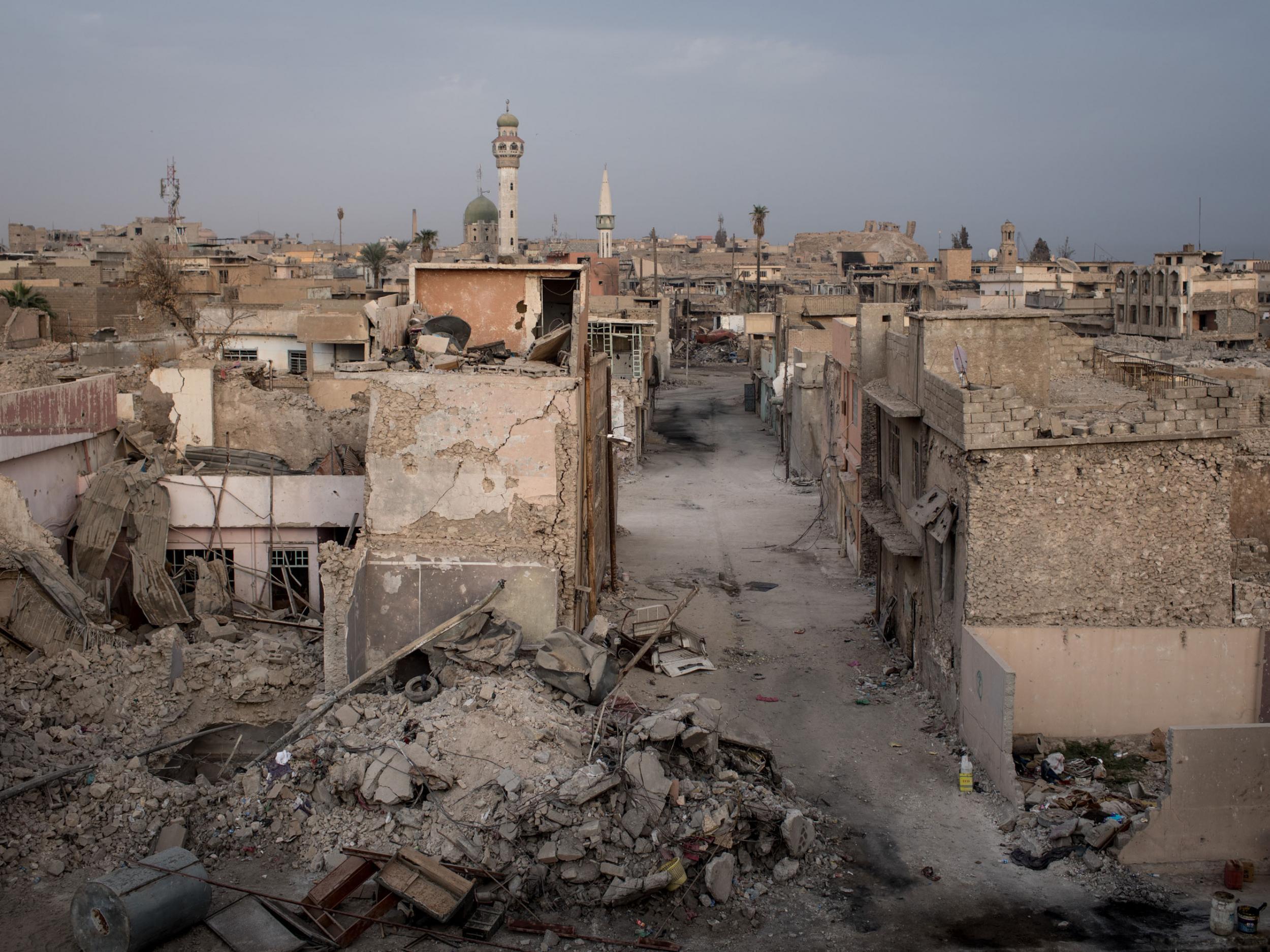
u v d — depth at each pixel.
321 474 23.16
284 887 13.29
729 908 12.95
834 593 26.81
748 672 21.20
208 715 17.19
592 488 21.16
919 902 13.09
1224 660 17.12
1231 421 16.61
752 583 27.64
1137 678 17.16
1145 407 18.89
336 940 12.10
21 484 19.62
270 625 21.27
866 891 13.40
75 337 53.00
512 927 12.48
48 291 52.81
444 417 18.69
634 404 44.19
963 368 18.31
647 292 103.81
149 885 11.91
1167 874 13.60
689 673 20.95
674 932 12.52
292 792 14.71
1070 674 17.16
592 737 15.12
